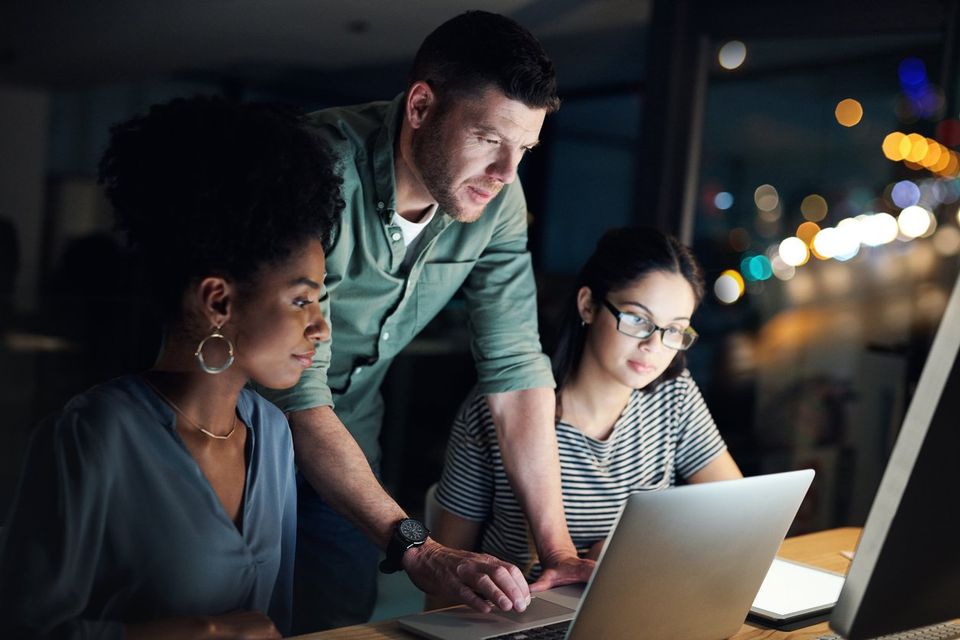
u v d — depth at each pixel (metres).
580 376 2.05
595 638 1.23
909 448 1.03
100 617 1.21
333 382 2.09
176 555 1.23
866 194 3.68
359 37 5.49
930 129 3.40
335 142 1.87
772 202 4.00
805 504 3.89
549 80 1.72
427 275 2.02
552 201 6.31
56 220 6.13
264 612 1.36
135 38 5.62
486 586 1.42
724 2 3.82
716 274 4.17
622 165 5.92
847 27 3.53
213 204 1.19
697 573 1.28
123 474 1.20
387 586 3.79
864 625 1.09
